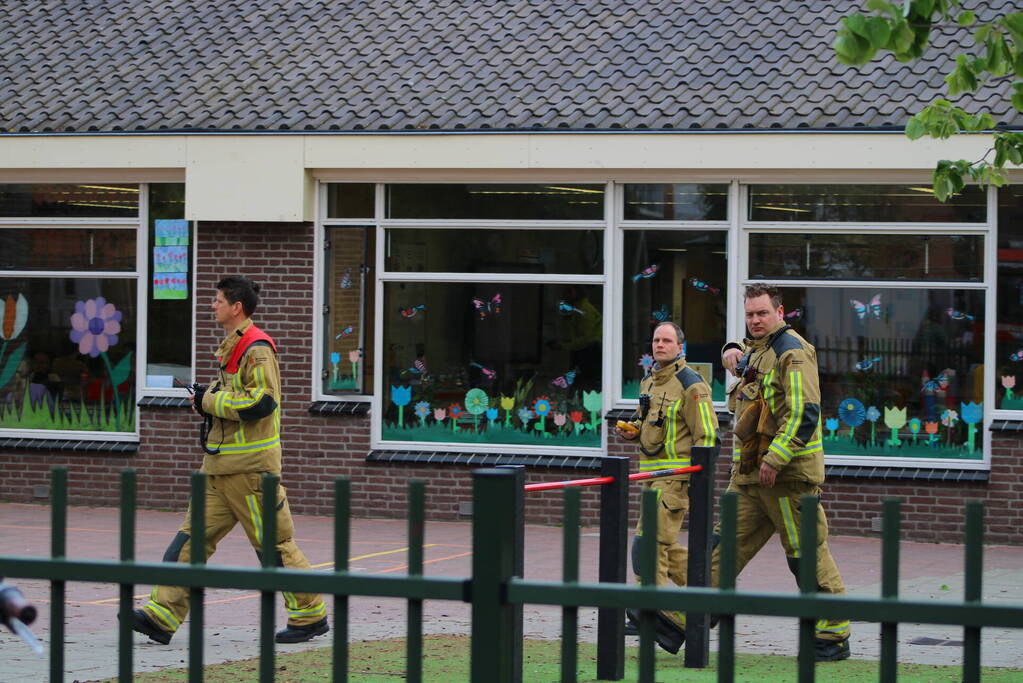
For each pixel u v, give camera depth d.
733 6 21.11
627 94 19.72
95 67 22.23
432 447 20.25
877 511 18.55
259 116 20.50
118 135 20.62
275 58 21.81
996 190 18.22
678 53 20.38
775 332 10.83
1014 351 18.25
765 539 11.20
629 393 19.58
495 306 20.06
